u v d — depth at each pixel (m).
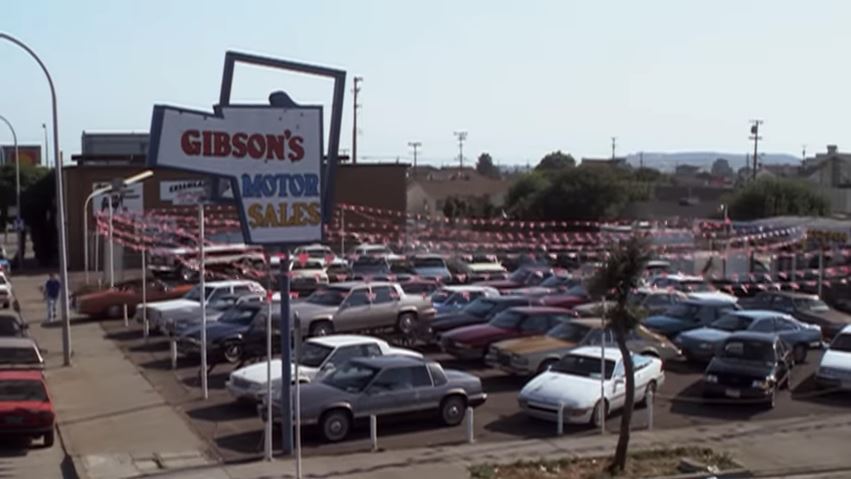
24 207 61.53
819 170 89.12
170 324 28.83
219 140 16.86
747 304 31.39
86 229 47.62
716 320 27.92
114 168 57.00
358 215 61.56
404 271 43.25
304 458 16.72
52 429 17.52
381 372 18.58
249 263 44.41
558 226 63.97
